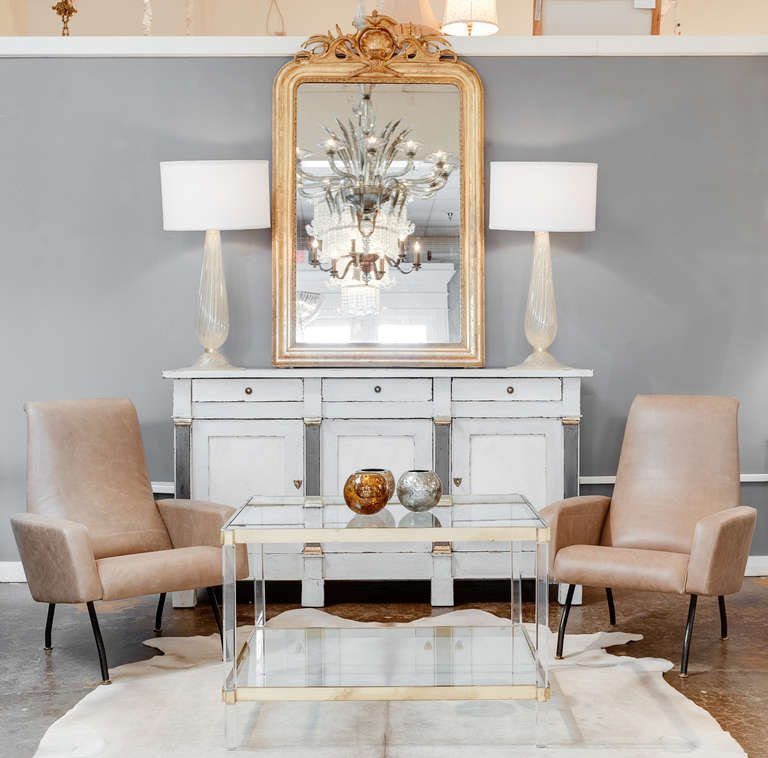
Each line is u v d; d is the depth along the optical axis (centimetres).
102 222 437
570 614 381
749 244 440
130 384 440
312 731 265
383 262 430
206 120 436
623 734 260
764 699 287
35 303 438
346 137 429
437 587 393
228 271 438
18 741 259
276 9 608
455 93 431
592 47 433
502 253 437
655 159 438
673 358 442
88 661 325
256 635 305
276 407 395
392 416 396
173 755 249
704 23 632
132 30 580
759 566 445
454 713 279
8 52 430
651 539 348
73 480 349
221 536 262
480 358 429
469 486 397
